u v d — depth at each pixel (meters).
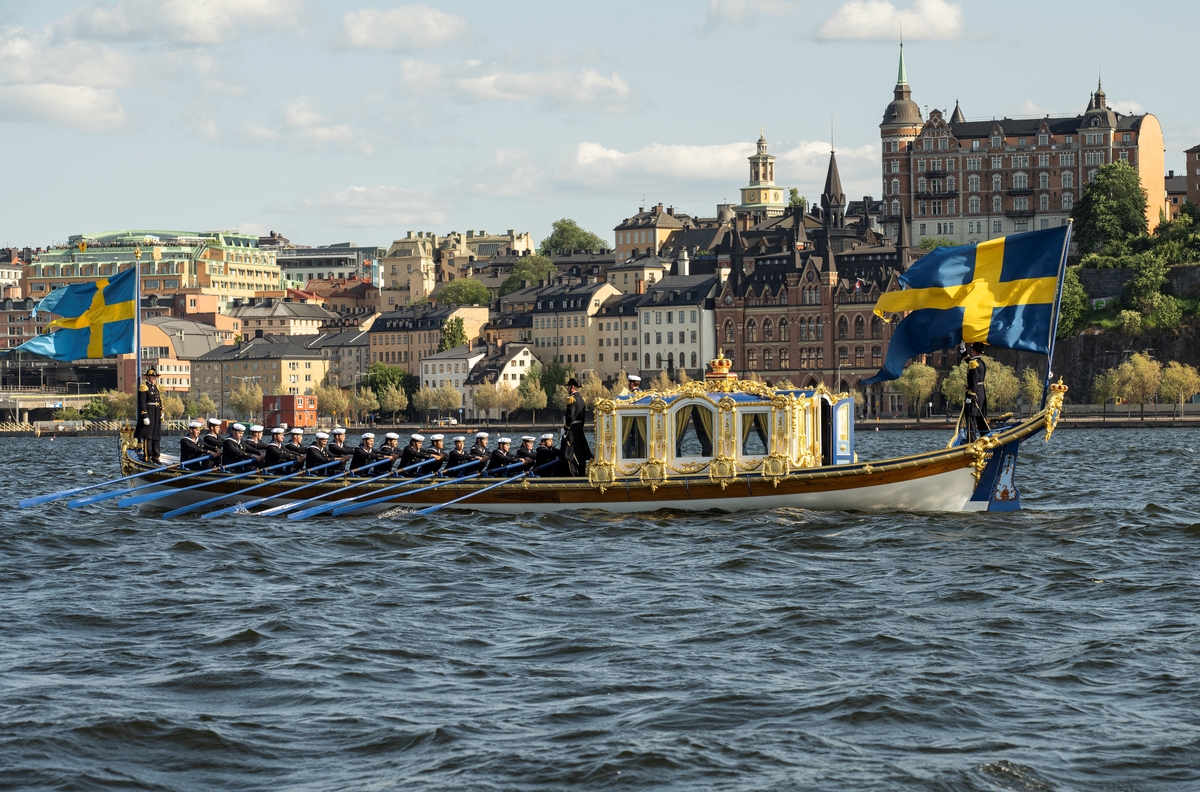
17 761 25.69
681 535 52.25
